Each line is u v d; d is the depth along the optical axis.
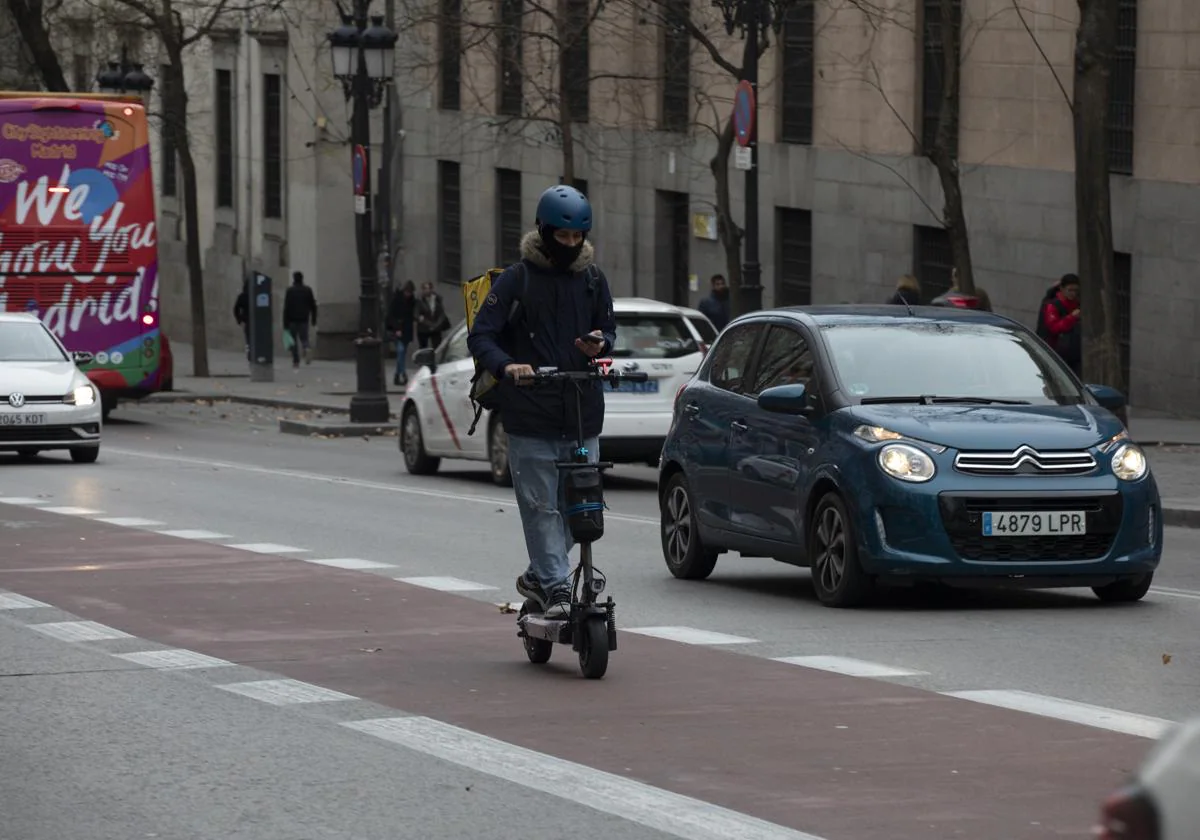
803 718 13.97
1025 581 19.83
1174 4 47.41
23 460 43.22
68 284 52.00
